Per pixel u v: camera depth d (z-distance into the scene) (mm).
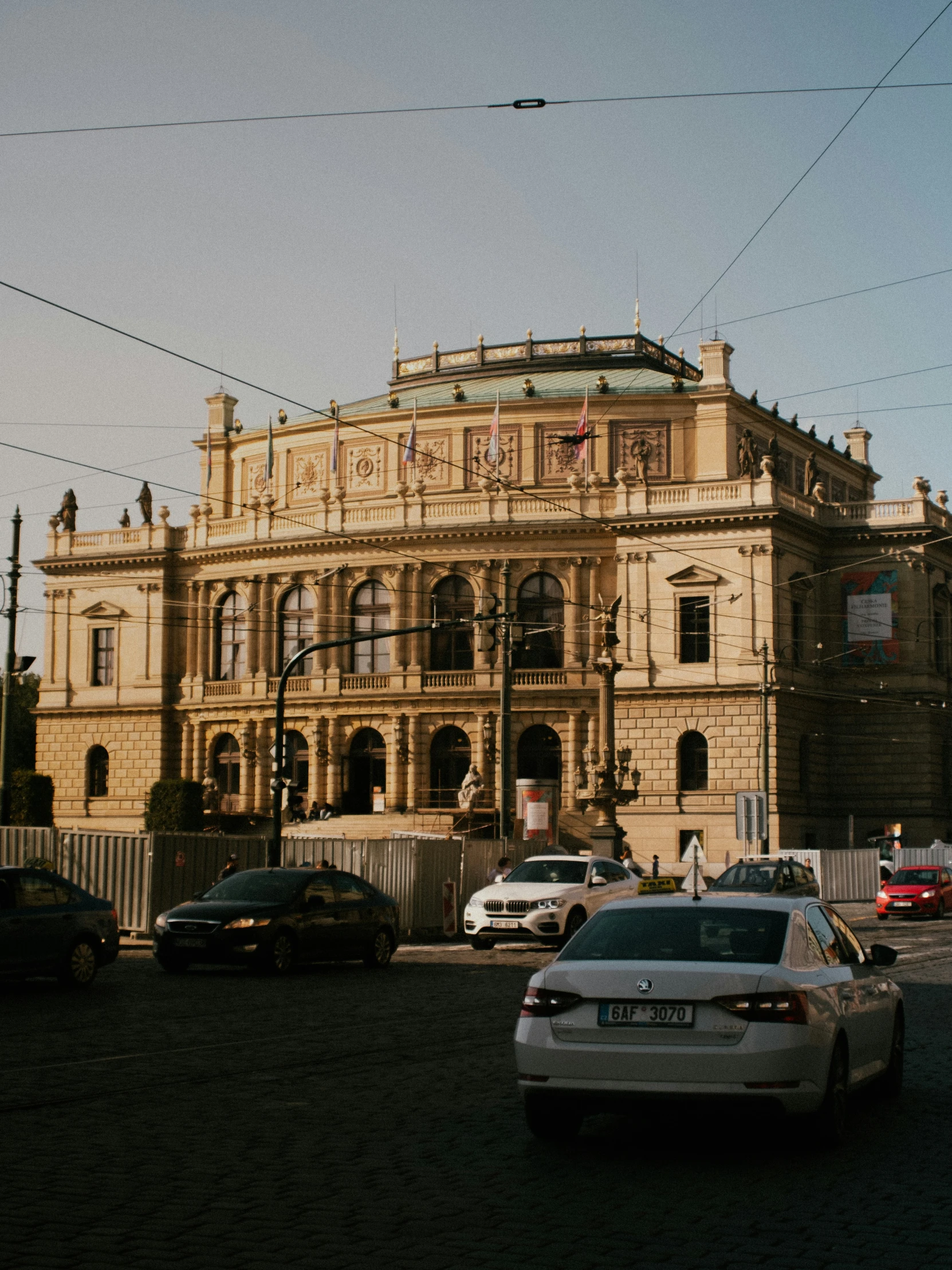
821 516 95438
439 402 103938
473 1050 22969
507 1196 13367
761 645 88062
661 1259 11438
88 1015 27422
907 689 93125
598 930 16125
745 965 14898
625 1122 16875
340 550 98188
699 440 98188
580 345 107875
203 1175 14086
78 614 107500
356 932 38656
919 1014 27453
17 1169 14289
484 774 93125
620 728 90875
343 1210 12812
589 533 93688
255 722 100000
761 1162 14828
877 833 93062
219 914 36219
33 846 50781
